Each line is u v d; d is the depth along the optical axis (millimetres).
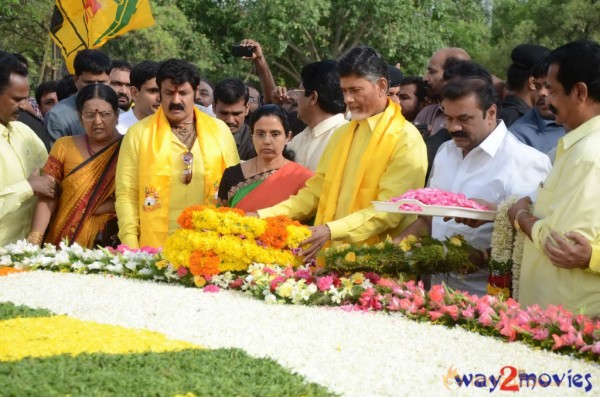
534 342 4277
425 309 4715
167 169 6344
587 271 4414
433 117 7719
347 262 5156
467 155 5387
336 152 5766
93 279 5543
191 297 5051
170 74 6340
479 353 4141
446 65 7727
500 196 5242
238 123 7605
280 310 4832
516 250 4879
